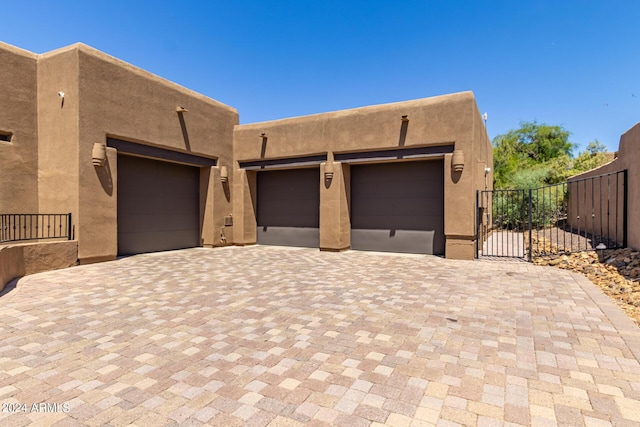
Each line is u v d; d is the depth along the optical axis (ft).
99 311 19.19
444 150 39.09
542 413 9.75
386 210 44.78
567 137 123.65
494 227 65.31
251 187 52.65
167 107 41.81
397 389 11.05
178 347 14.39
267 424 9.33
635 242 28.30
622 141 31.24
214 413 9.83
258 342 14.90
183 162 45.06
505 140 126.52
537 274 29.09
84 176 33.22
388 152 41.81
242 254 42.86
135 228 41.52
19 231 30.76
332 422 9.40
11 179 32.83
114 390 11.06
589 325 16.69
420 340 15.02
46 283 25.93
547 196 62.95
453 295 22.43
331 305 20.34
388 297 22.04
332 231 44.70
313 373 12.13
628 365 12.57
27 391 11.00
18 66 33.45
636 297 20.76
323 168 45.09
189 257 39.99
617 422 9.34
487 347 14.23
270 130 49.21
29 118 34.30
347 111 43.83
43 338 15.34
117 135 36.24
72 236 33.17
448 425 9.24
